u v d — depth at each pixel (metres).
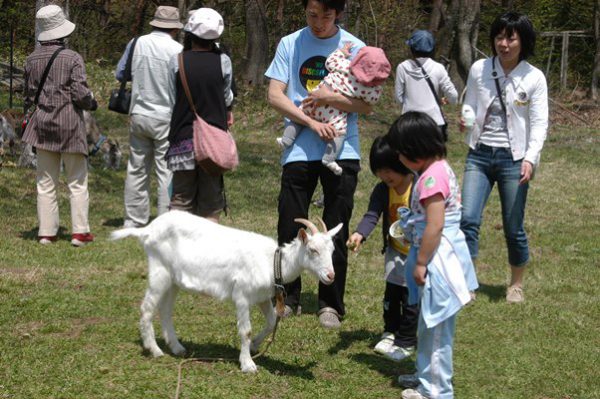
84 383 4.79
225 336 5.83
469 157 7.04
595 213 11.36
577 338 6.14
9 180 11.35
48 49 8.38
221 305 6.64
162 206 9.18
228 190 12.12
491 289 7.58
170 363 5.21
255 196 11.80
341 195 6.25
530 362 5.59
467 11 22.73
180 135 7.00
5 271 7.32
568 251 9.22
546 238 9.77
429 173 4.58
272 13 25.36
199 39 6.99
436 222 4.52
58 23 8.51
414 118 4.63
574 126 20.83
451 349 4.70
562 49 26.56
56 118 8.30
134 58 8.97
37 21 8.56
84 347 5.46
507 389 5.13
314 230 4.92
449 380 4.70
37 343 5.49
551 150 16.86
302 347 5.68
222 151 6.85
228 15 26.95
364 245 9.16
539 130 6.82
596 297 7.36
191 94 6.91
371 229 5.39
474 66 7.03
